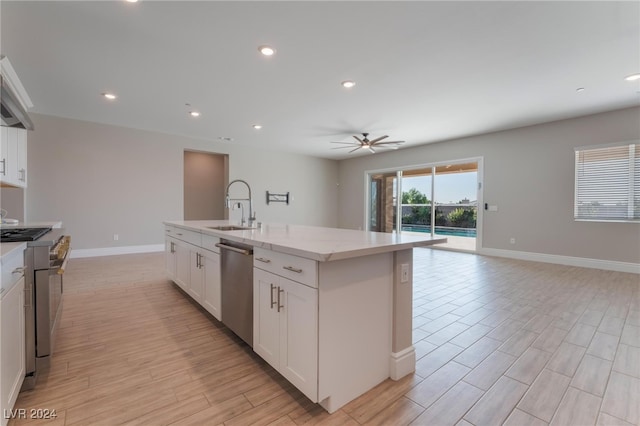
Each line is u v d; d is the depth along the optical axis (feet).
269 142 23.25
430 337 7.68
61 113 16.05
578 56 9.56
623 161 14.75
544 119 16.49
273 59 9.87
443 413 4.86
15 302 4.62
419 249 22.75
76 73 10.94
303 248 4.90
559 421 4.66
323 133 20.08
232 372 6.07
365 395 5.33
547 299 10.69
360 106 14.46
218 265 7.86
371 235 7.01
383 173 27.09
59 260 5.92
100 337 7.63
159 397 5.25
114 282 12.67
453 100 13.55
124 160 18.93
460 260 18.22
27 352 5.31
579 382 5.70
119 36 8.55
